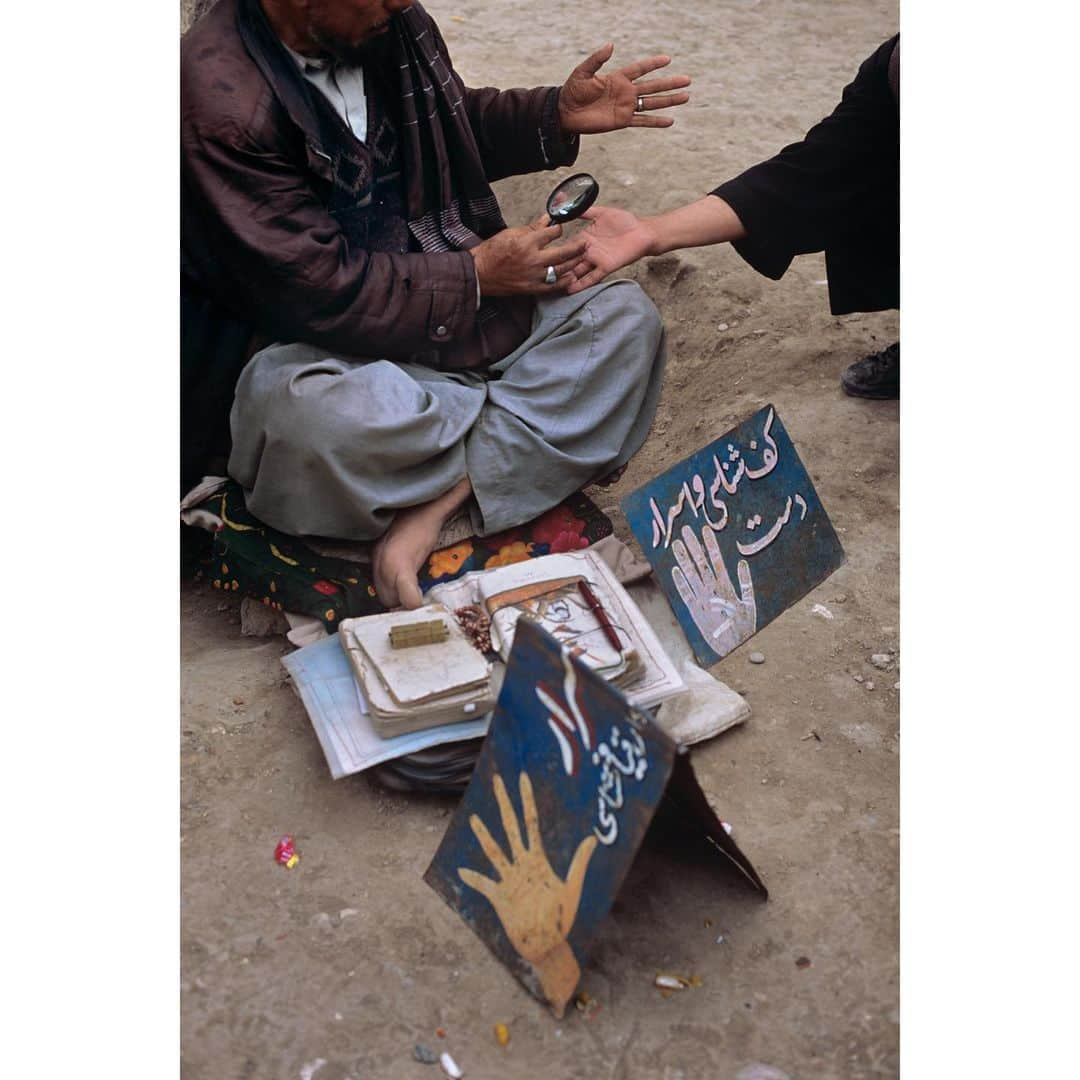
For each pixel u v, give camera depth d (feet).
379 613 9.86
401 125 10.57
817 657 9.86
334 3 9.48
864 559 10.73
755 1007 7.35
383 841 8.35
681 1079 6.99
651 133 17.25
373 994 7.39
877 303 12.17
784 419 12.30
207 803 8.59
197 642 10.33
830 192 11.23
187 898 7.93
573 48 20.57
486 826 7.70
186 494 10.63
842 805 8.63
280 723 9.20
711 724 9.06
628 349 10.45
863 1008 7.34
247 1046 7.11
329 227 9.70
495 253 10.10
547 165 11.81
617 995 7.40
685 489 9.98
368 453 9.46
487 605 9.20
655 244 10.89
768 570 10.25
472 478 10.05
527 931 7.42
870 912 7.89
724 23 22.02
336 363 9.71
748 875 7.86
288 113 9.59
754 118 18.08
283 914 7.84
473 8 22.21
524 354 10.61
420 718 8.48
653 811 6.75
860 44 21.30
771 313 14.02
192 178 9.43
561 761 7.27
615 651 8.86
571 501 10.71
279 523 9.96
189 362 10.12
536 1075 6.99
